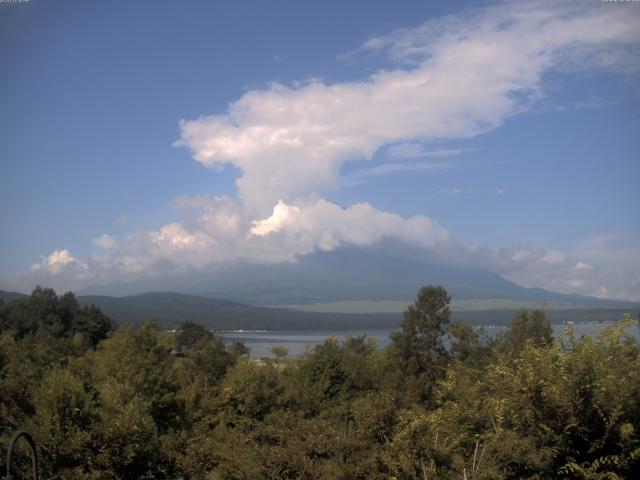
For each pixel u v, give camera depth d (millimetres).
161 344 22312
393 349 32750
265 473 11969
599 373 8328
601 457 8016
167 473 12734
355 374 27359
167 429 16984
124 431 11680
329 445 11844
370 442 11555
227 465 12727
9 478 5500
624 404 8141
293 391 24906
